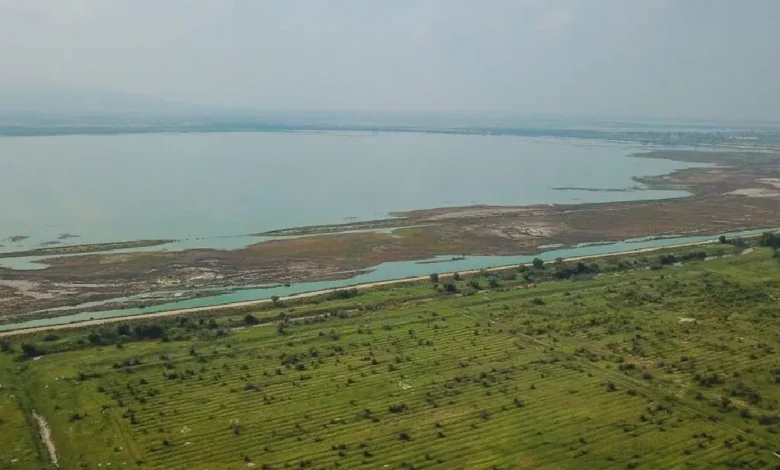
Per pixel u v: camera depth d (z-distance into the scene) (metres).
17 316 120.00
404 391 89.12
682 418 82.19
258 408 83.88
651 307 124.75
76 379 91.12
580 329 113.19
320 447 74.75
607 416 82.62
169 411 82.56
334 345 105.50
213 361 98.75
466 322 116.88
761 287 137.00
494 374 94.56
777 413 82.31
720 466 71.75
